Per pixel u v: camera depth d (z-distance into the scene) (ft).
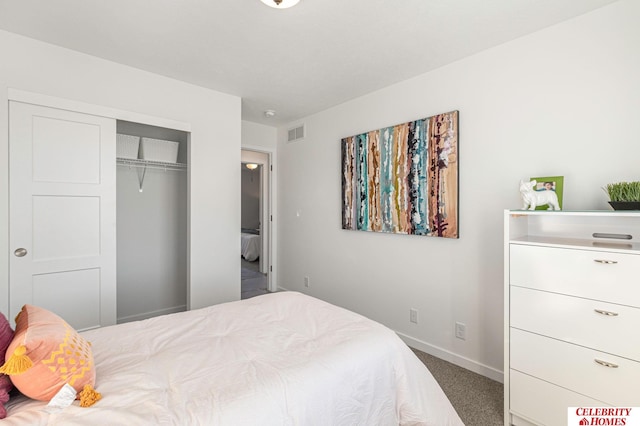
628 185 5.06
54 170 7.51
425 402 4.88
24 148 7.12
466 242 7.92
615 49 5.76
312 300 6.72
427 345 8.78
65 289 7.71
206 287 10.14
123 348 4.55
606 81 5.85
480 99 7.60
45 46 7.32
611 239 5.71
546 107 6.58
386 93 9.77
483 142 7.55
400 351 4.99
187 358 4.19
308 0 5.69
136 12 6.14
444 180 8.17
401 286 9.45
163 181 11.39
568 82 6.30
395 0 5.69
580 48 6.15
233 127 10.62
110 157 8.32
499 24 6.45
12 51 6.94
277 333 5.09
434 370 7.87
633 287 4.56
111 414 3.05
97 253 8.16
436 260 8.57
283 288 14.38
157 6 5.94
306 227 13.01
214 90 10.17
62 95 7.54
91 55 7.93
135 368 3.90
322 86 9.79
